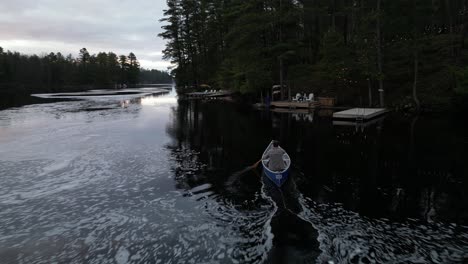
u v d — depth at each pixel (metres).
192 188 10.08
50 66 106.88
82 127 22.25
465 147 13.94
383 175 10.75
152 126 22.44
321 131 18.84
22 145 16.56
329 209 8.23
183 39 57.59
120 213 8.36
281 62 31.83
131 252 6.51
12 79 92.12
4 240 7.09
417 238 6.71
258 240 6.80
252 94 38.84
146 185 10.44
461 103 21.66
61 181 10.95
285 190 9.63
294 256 6.16
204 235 7.09
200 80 56.47
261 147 15.56
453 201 8.55
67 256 6.42
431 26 35.31
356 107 27.98
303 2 36.72
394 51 28.41
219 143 16.61
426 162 11.98
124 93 70.19
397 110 25.12
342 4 37.25
